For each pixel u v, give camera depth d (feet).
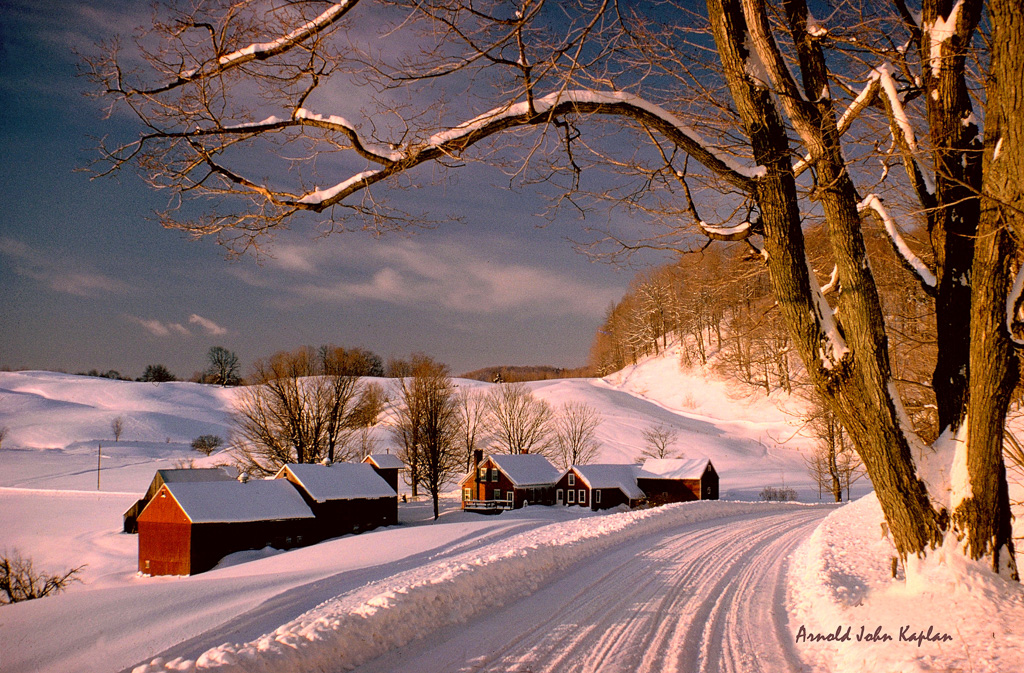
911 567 25.75
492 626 27.99
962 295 25.73
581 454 260.83
